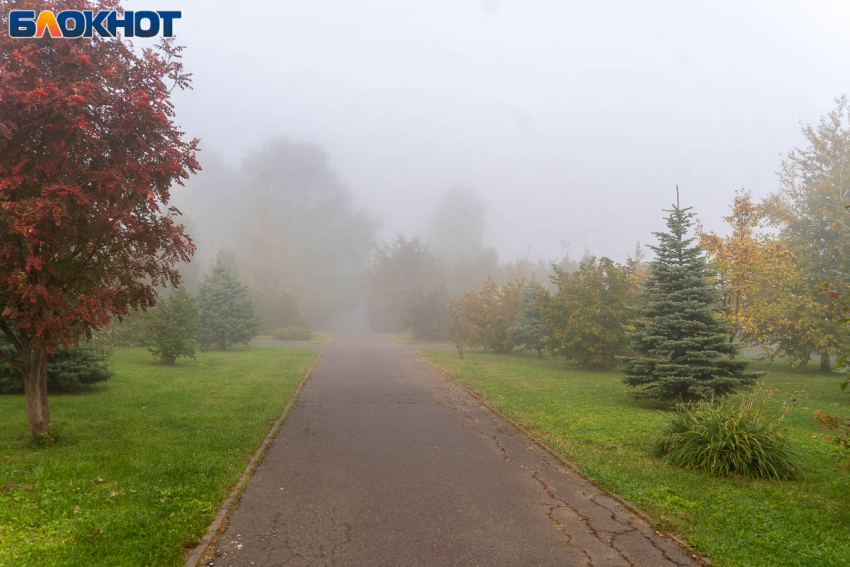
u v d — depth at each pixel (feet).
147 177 23.57
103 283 25.85
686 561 14.14
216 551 14.38
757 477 21.36
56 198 20.49
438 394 44.75
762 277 61.11
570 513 17.66
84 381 39.32
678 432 24.70
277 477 21.34
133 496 17.63
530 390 45.98
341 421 33.01
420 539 15.40
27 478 19.01
